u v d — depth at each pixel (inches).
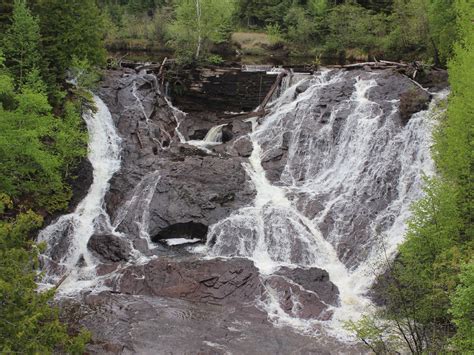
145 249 944.3
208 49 1855.3
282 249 952.9
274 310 792.9
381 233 957.8
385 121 1130.0
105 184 1090.1
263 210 1021.8
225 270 862.5
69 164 1066.1
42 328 491.5
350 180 1087.6
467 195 742.5
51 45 1163.3
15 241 492.7
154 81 1416.1
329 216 1010.1
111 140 1194.6
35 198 967.6
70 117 1065.5
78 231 970.7
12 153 875.4
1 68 1016.9
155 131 1250.6
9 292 445.4
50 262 901.8
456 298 484.7
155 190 1047.0
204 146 1262.3
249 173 1142.3
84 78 1203.2
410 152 1060.5
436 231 623.5
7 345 439.8
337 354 684.1
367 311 799.1
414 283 614.2
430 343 593.3
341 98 1245.7
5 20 1134.4
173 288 829.2
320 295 834.2
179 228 987.9
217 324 747.4
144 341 693.9
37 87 1001.5
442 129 948.6
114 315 755.4
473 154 743.1
